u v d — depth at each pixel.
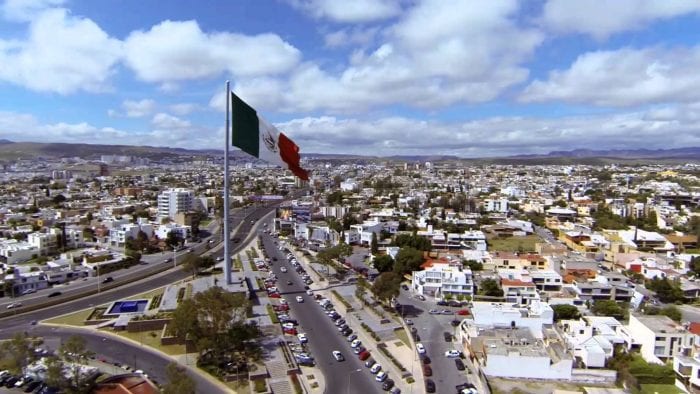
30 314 142.75
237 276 179.50
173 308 140.00
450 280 165.25
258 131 131.50
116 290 168.12
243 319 119.25
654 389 104.81
